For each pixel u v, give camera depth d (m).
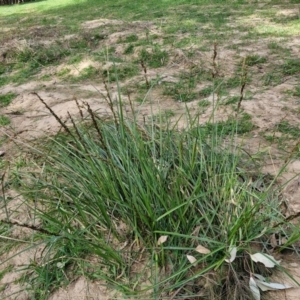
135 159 1.98
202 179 1.96
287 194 2.04
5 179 2.44
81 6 9.56
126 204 1.79
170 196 1.84
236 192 1.89
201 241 1.68
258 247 1.72
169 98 3.52
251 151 2.47
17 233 2.01
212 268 1.59
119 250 1.77
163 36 5.36
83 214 1.82
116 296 1.61
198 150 2.07
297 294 1.56
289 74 3.80
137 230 1.79
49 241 1.67
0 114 3.58
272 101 3.23
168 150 2.10
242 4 7.21
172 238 1.71
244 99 3.30
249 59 4.13
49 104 3.68
